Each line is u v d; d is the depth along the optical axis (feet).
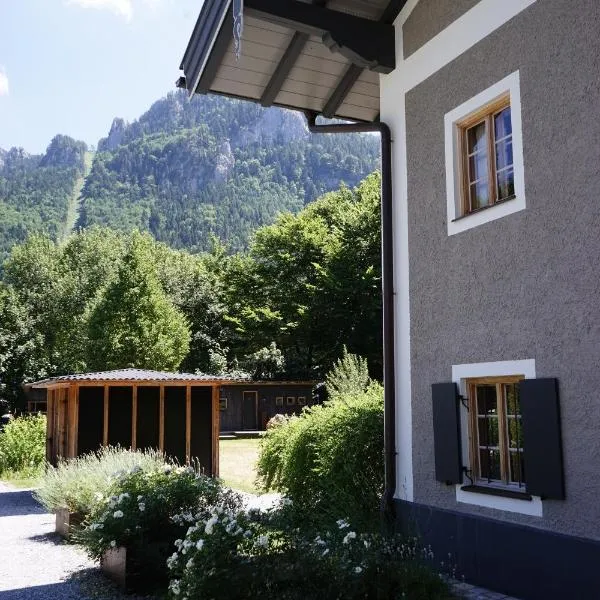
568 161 20.62
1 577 25.85
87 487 33.17
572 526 19.75
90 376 52.47
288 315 117.29
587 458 19.40
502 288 22.91
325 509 29.63
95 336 103.35
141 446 53.21
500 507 22.43
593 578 18.88
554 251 20.95
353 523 24.85
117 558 24.27
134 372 57.06
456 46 25.85
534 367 21.40
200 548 18.25
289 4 27.43
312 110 33.94
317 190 652.48
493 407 23.99
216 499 27.17
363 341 109.50
